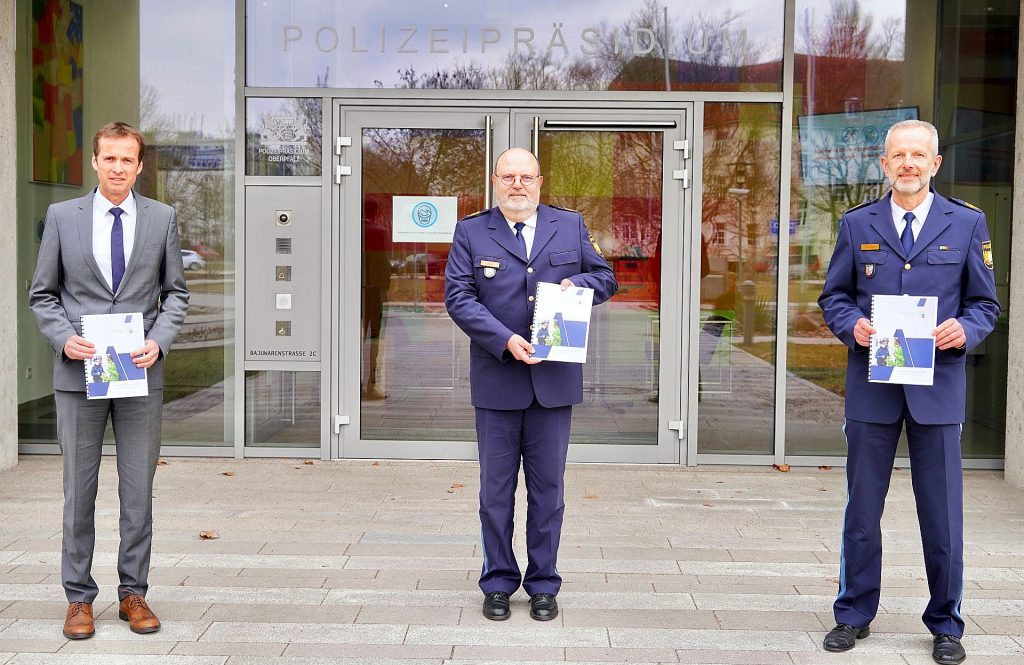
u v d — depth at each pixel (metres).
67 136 7.12
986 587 4.48
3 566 4.59
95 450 3.84
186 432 7.16
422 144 6.99
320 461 7.06
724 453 7.07
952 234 3.67
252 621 3.98
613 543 5.11
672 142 6.95
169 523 5.39
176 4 7.01
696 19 6.92
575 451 7.07
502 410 4.04
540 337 3.88
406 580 4.48
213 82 7.02
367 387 7.10
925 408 3.65
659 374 7.04
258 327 7.07
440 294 7.04
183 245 7.10
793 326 7.04
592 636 3.86
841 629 3.80
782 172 6.94
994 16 6.98
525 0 6.93
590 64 6.95
